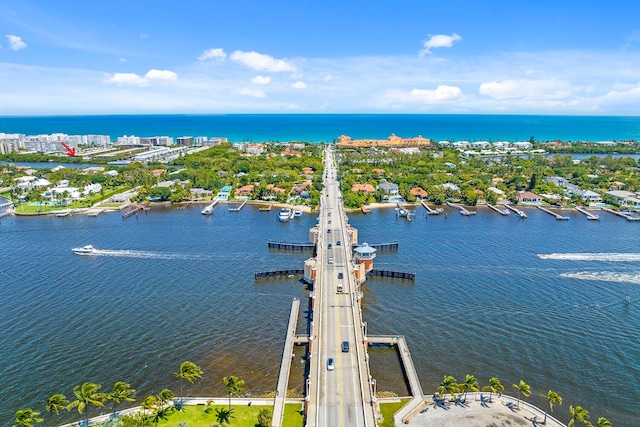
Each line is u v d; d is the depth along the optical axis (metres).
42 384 105.06
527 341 124.75
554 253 195.75
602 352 119.19
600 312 140.62
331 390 97.69
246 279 169.62
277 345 123.81
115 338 124.94
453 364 114.56
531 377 109.25
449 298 152.38
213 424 90.38
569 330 130.12
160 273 173.50
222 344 123.69
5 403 98.62
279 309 145.50
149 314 139.38
